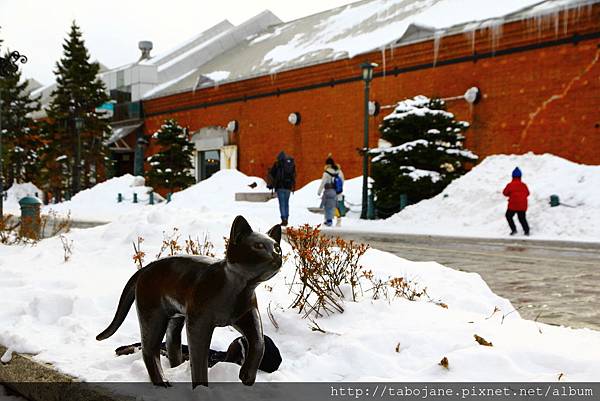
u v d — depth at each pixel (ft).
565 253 38.04
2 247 28.27
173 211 27.20
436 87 93.40
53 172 161.89
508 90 84.53
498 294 22.89
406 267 21.25
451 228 60.08
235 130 130.00
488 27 86.53
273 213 72.74
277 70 120.06
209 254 19.99
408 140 73.56
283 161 57.21
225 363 10.28
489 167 66.85
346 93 107.14
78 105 160.56
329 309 14.52
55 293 15.93
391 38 104.99
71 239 27.25
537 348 11.19
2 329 13.47
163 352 12.09
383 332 12.30
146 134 156.46
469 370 10.44
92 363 11.17
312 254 15.42
